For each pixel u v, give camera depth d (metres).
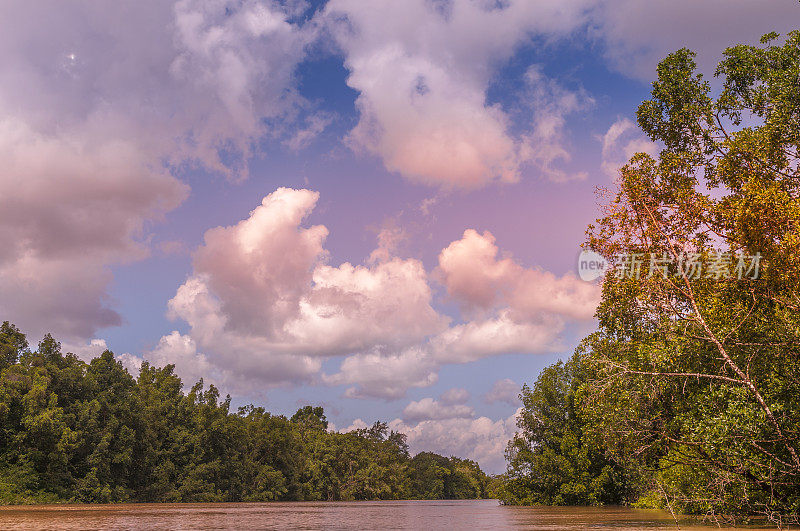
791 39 26.08
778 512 21.44
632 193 23.84
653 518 34.38
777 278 20.83
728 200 23.08
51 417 76.31
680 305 23.78
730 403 20.14
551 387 66.62
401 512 58.53
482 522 34.91
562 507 59.47
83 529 29.09
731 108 27.20
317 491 142.25
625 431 25.59
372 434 181.88
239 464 116.25
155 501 95.44
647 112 28.22
